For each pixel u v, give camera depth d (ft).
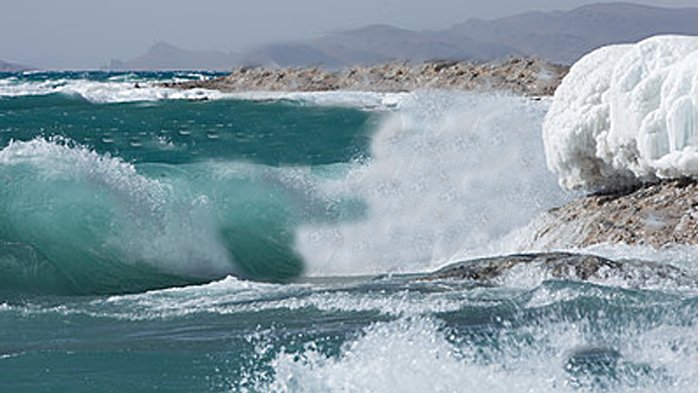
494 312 93.04
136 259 150.82
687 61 128.06
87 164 156.56
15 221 146.92
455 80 382.22
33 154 155.84
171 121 351.05
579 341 80.89
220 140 282.97
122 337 89.97
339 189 169.17
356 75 476.95
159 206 156.04
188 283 149.59
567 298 94.43
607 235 129.18
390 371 75.20
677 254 118.62
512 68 347.15
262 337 87.81
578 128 137.80
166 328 93.61
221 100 472.44
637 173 134.41
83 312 101.76
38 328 94.73
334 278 150.10
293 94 481.05
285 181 167.73
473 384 72.23
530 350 78.79
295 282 144.46
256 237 160.97
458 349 78.95
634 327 84.23
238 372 77.10
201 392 72.43
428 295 102.83
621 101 132.98
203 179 162.71
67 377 75.77
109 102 461.37
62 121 349.00
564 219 139.13
